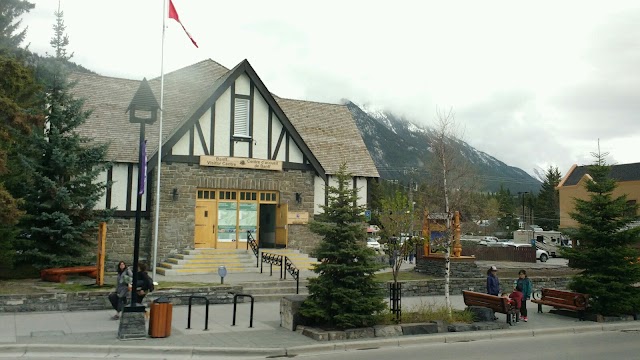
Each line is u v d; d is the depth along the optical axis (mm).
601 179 17750
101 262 17328
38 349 10766
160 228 22766
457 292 21188
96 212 20531
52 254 19094
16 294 15070
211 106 24109
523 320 15742
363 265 13070
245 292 17953
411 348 12102
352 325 12789
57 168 19750
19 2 35219
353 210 13375
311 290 13211
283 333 12859
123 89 27141
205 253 22969
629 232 16672
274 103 25359
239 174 24562
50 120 19984
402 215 17250
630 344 12867
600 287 16250
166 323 12094
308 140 29703
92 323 13500
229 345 11453
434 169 23312
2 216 15695
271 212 26547
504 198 68812
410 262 32844
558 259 46562
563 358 11055
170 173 23156
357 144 31344
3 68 16094
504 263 32562
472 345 12586
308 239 25844
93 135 23641
